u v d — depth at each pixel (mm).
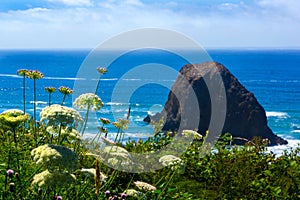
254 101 52219
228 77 52188
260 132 53062
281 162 9062
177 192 7988
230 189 8406
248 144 10281
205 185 8828
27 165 5492
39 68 190625
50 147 4359
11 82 141000
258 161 9438
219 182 8852
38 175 4465
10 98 106750
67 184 4363
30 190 4879
